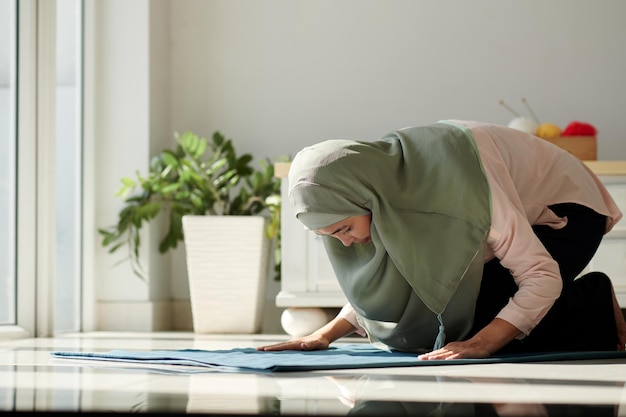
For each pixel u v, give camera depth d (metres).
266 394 1.61
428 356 2.31
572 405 1.45
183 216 4.48
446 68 4.96
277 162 4.56
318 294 4.04
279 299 4.05
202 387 1.73
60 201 4.29
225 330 4.43
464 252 2.35
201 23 5.10
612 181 4.00
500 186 2.40
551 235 2.56
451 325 2.53
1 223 3.70
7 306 3.77
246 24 5.07
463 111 4.94
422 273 2.35
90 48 4.62
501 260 2.43
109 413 1.33
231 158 4.76
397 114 4.98
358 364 2.15
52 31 3.93
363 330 2.79
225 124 5.07
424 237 2.36
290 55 5.05
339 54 5.02
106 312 4.66
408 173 2.41
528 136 2.60
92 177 4.60
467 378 1.91
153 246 4.73
